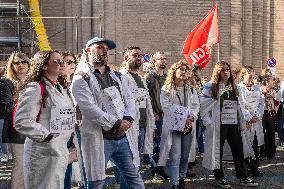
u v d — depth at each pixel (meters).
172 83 7.40
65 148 4.62
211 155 7.77
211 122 7.81
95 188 5.21
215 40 12.16
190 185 8.07
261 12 23.09
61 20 21.25
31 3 19.89
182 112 7.26
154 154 8.60
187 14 22.22
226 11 22.56
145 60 18.06
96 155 5.19
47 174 4.47
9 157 9.84
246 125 8.14
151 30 21.91
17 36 19.30
